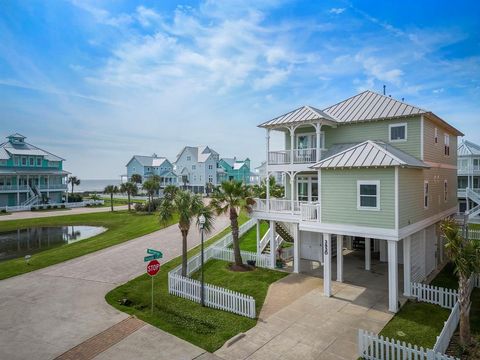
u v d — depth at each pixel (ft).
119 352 37.24
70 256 80.59
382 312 48.06
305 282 61.67
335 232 54.13
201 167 292.61
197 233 110.22
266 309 49.42
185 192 62.69
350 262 75.05
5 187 195.62
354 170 52.44
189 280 53.72
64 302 51.49
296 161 71.72
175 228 120.16
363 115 70.18
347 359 36.04
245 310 46.78
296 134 80.59
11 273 67.26
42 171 212.43
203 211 60.23
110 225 141.38
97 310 48.39
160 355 36.68
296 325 44.11
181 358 36.14
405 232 50.90
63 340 39.81
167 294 55.93
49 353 36.96
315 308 49.65
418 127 63.82
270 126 73.61
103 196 303.68
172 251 85.25
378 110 69.72
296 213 66.85
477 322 44.24
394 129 66.85
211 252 79.61
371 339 35.50
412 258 59.06
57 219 156.66
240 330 42.63
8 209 187.52
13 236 122.62
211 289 50.65
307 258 78.33
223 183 71.26
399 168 49.49
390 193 49.32
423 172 61.46
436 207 70.23
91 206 217.56
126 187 189.57
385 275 65.31
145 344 39.01
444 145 78.33
